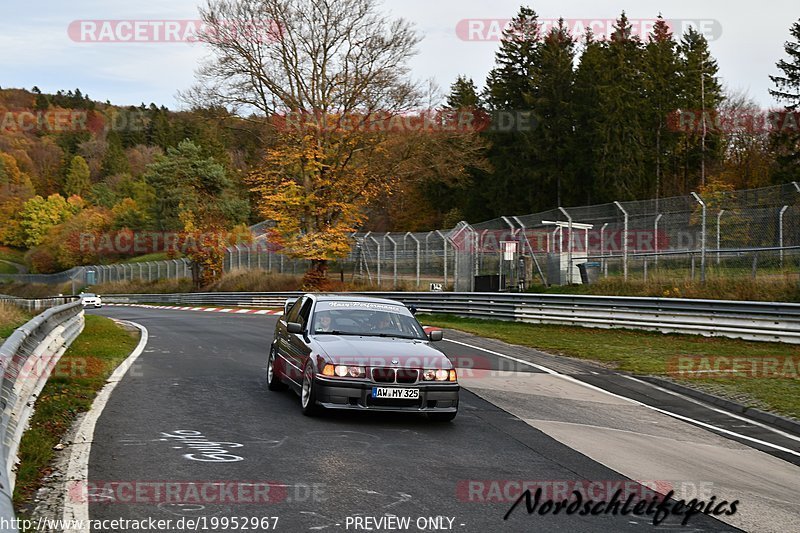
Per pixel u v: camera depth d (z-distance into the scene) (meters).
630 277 27.08
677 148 67.31
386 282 39.66
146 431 8.70
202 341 20.11
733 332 19.95
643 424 11.00
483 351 18.80
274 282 47.38
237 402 10.88
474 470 7.67
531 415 11.15
